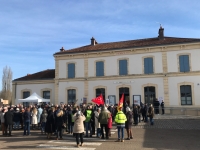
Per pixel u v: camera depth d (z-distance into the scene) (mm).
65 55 27828
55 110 12406
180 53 23750
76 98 26891
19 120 16000
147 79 24562
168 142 10773
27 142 11008
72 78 27250
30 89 30047
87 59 27016
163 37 26219
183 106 23016
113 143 10594
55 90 27906
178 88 23469
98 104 16109
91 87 26500
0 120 14195
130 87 24984
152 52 24703
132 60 25312
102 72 26297
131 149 9289
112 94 25594
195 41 23141
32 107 16703
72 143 10664
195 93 22812
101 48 26984
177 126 15586
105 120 11680
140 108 18281
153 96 24219
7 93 48156
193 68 23188
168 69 23969
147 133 13422
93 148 9484
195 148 9477
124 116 11203
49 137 12141
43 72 32438
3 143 10797
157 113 22016
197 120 17062
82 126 9891
